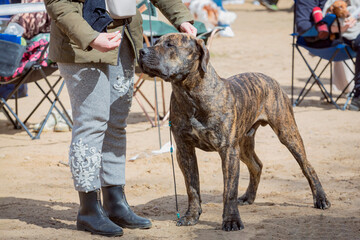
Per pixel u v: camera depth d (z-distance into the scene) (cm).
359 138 809
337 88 1177
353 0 975
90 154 430
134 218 456
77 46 417
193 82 429
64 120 904
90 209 439
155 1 483
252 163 528
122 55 447
